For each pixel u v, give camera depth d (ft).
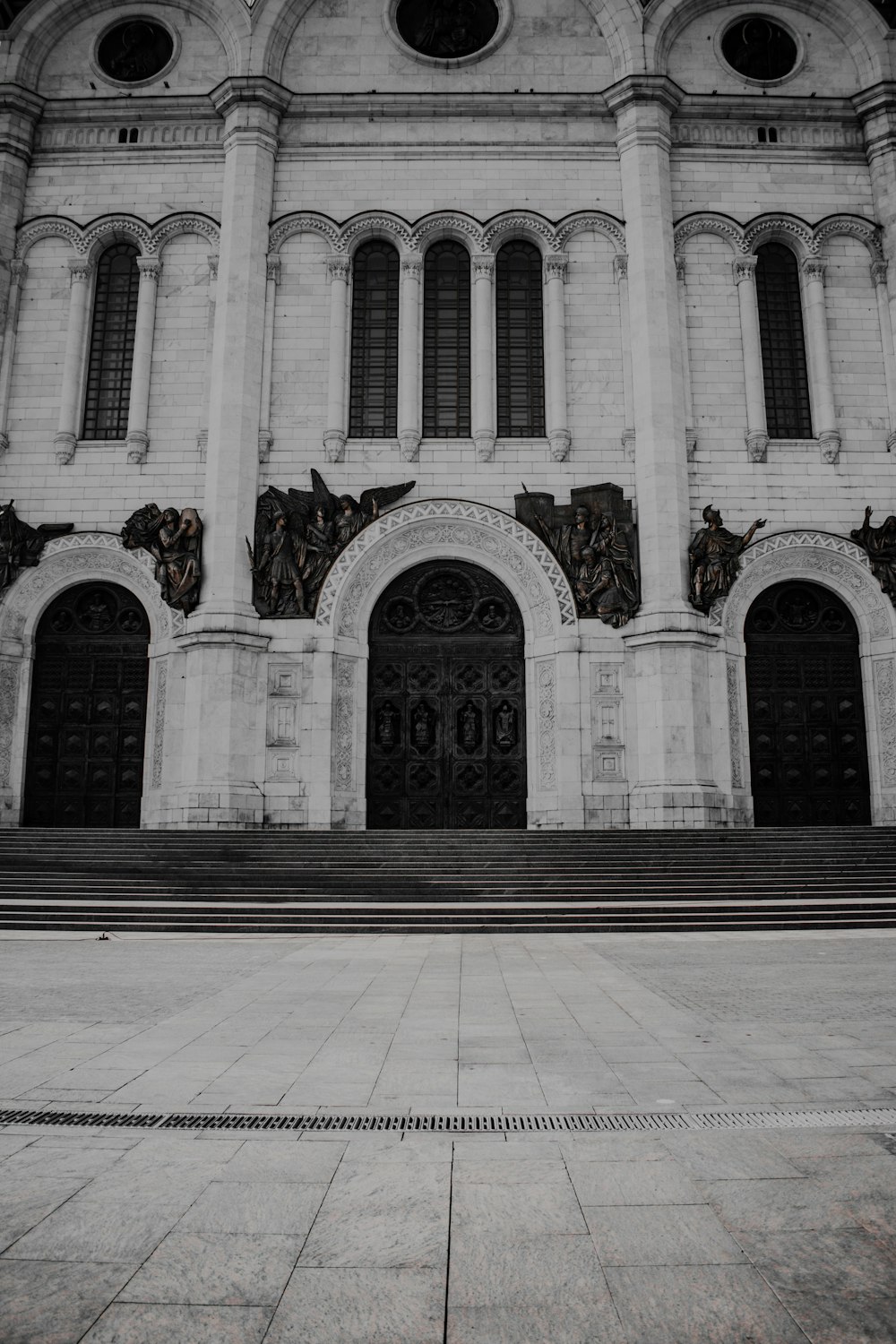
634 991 28.53
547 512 82.64
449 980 30.83
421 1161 14.06
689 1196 12.75
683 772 75.92
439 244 89.66
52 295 87.81
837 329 87.35
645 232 85.46
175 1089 17.83
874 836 64.34
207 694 76.74
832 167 89.92
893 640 81.10
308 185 88.43
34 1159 14.15
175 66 91.35
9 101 88.22
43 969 33.37
